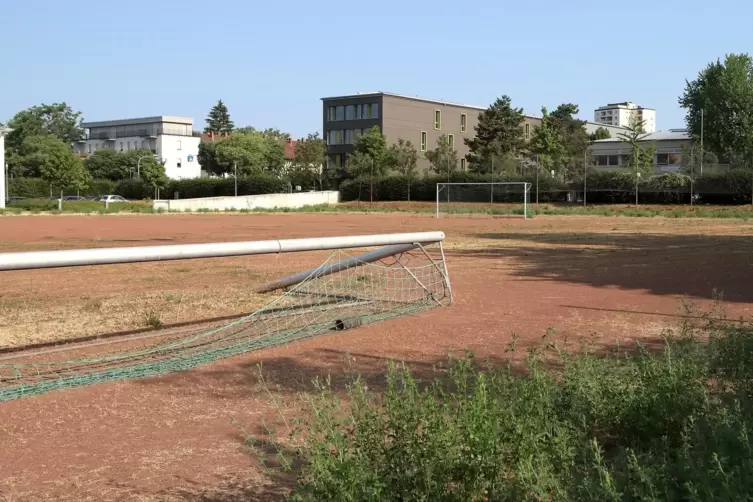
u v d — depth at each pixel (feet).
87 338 32.86
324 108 305.73
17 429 20.01
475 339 31.37
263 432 19.25
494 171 238.07
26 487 16.02
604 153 282.77
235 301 42.83
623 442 16.46
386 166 260.62
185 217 173.27
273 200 237.45
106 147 426.92
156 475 16.61
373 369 25.96
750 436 13.46
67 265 27.86
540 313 38.22
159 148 398.42
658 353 27.22
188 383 24.52
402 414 13.76
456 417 13.88
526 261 66.59
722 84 241.76
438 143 267.59
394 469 12.55
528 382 16.24
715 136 243.40
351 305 40.75
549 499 12.30
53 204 212.02
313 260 68.54
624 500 11.93
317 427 14.38
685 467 12.28
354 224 139.85
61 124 431.84
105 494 15.60
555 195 225.15
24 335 33.40
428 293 43.68
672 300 42.63
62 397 23.06
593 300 42.73
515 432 13.56
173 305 41.50
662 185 205.16
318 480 12.07
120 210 205.26
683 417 15.74
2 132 209.46
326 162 297.33
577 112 352.90
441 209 204.64
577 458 14.38
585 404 16.78
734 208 183.52
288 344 30.71
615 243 89.10
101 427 20.10
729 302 41.65
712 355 20.86
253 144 332.80
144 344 31.45
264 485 15.88
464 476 12.83
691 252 75.61
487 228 125.59
